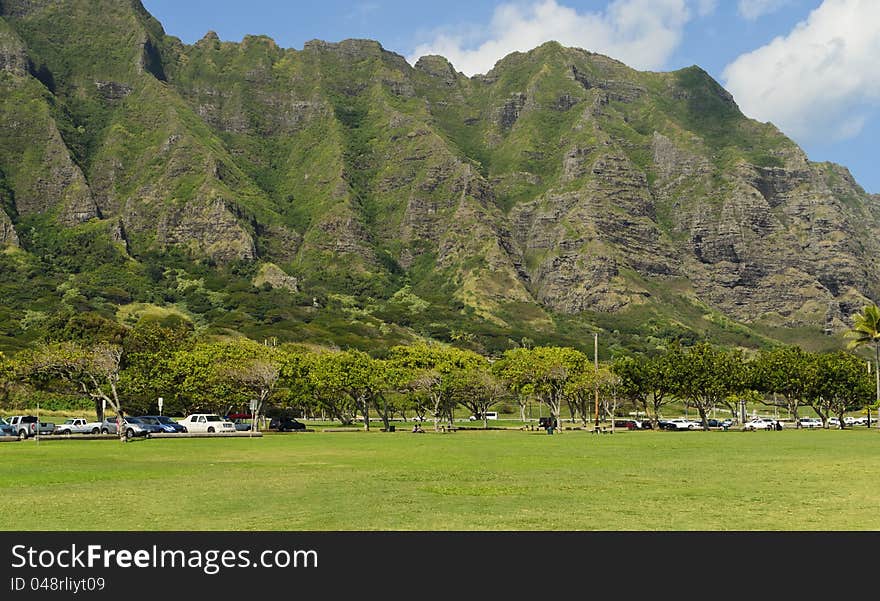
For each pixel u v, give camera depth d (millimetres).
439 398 103000
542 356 110250
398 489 31188
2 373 86812
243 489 31234
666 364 111625
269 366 93500
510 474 37344
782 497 28609
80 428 82812
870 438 77812
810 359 121625
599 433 93500
